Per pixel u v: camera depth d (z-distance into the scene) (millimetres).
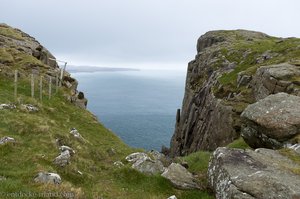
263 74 52281
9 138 25562
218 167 22500
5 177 19172
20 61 60875
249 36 171750
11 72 52719
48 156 24203
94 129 42250
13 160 22609
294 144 25750
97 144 35344
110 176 25094
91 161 27047
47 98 46375
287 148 24531
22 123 30219
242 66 95500
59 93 51750
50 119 36562
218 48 132625
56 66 78062
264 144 29062
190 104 114562
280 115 27984
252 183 18469
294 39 109562
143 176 25156
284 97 29984
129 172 25391
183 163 30656
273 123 27641
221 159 22250
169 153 132750
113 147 35688
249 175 19250
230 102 67625
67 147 26641
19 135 28266
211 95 86438
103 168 26781
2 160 22234
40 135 28797
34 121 31875
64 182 20344
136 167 26547
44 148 26094
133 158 29938
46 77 57188
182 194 23562
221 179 21031
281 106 28844
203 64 126500
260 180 18531
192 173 28391
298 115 27625
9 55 61469
